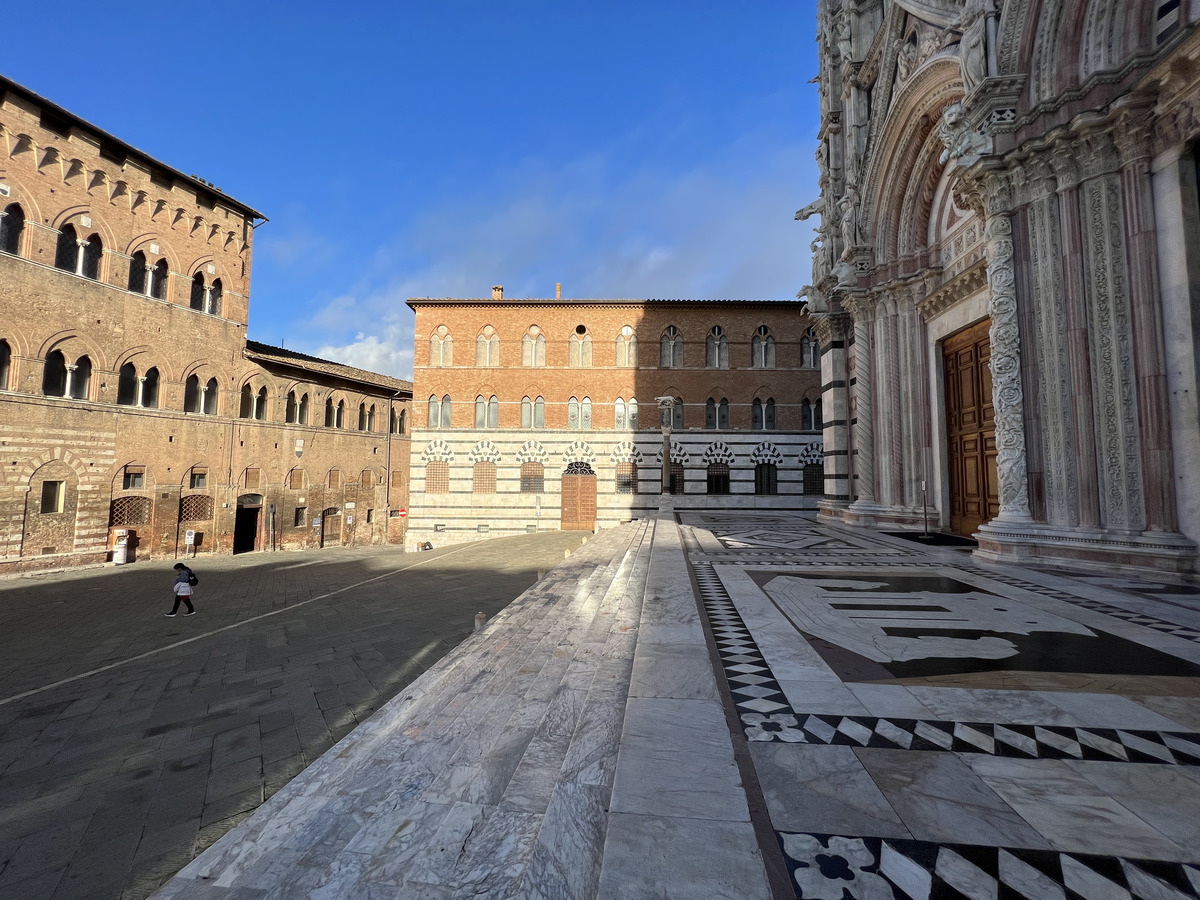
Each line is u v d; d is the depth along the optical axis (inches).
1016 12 411.8
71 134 979.3
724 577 359.6
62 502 971.3
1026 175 413.1
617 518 1332.4
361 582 823.7
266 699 338.6
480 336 1378.0
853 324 831.7
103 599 710.5
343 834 99.4
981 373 588.1
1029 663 188.9
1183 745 130.2
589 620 249.0
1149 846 93.5
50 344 954.1
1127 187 367.2
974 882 85.1
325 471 1460.4
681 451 1339.8
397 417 1712.6
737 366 1355.8
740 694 161.5
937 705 153.3
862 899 81.0
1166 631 227.6
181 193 1162.6
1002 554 408.5
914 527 673.6
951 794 109.3
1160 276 354.9
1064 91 387.9
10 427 904.9
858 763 121.4
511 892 81.3
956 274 612.7
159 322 1120.8
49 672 406.0
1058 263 396.5
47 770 250.8
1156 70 331.3
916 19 610.2
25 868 180.5
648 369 1355.8
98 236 1030.4
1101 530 371.2
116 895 167.6
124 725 303.3
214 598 709.9
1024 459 417.4
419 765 124.4
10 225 911.7
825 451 902.4
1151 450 351.6
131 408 1070.4
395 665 402.6
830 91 861.8
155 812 214.5
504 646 218.2
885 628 233.0
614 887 80.0
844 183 845.2
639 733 130.0
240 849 96.4
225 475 1230.9
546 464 1347.2
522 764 121.4
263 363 1320.1
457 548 1218.0
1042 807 105.0
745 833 92.6
